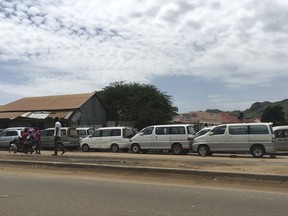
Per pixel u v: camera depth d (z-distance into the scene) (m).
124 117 59.19
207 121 69.94
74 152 29.44
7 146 32.50
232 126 24.39
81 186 11.53
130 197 9.71
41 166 16.95
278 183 11.59
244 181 12.08
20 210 8.32
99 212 8.09
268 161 19.03
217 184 11.95
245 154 26.27
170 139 26.98
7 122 51.62
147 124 57.75
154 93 60.12
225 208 8.38
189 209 8.30
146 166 15.01
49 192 10.53
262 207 8.45
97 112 57.09
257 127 23.81
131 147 28.38
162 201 9.17
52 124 49.75
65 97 55.94
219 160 19.31
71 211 8.20
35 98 57.78
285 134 27.39
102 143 30.03
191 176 13.12
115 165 15.28
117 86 61.91
